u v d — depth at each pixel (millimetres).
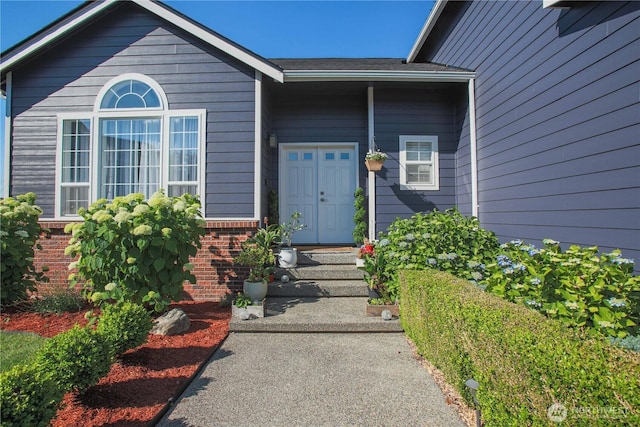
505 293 3217
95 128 5957
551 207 4449
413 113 7156
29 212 4996
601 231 3688
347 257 6301
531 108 4848
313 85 6777
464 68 6996
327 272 5832
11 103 6055
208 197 5879
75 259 5852
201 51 5973
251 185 5875
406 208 7043
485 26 6152
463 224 5168
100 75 6016
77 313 4750
